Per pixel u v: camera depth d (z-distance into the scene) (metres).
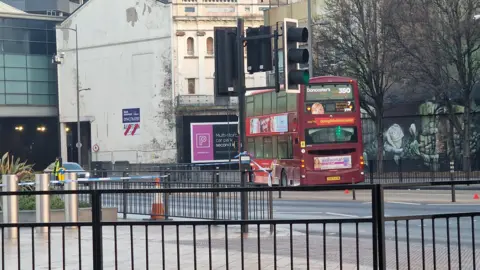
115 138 75.06
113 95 75.12
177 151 70.19
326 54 49.97
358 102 35.75
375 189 8.25
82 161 79.44
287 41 16.75
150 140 72.25
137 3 73.19
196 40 71.12
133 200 23.34
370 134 55.16
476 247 13.12
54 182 20.09
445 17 43.81
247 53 17.73
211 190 8.66
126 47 74.12
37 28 78.38
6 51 76.75
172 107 70.56
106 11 75.44
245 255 12.76
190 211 20.73
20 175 23.53
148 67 72.50
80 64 77.44
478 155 48.06
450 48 43.53
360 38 48.34
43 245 16.14
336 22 49.12
